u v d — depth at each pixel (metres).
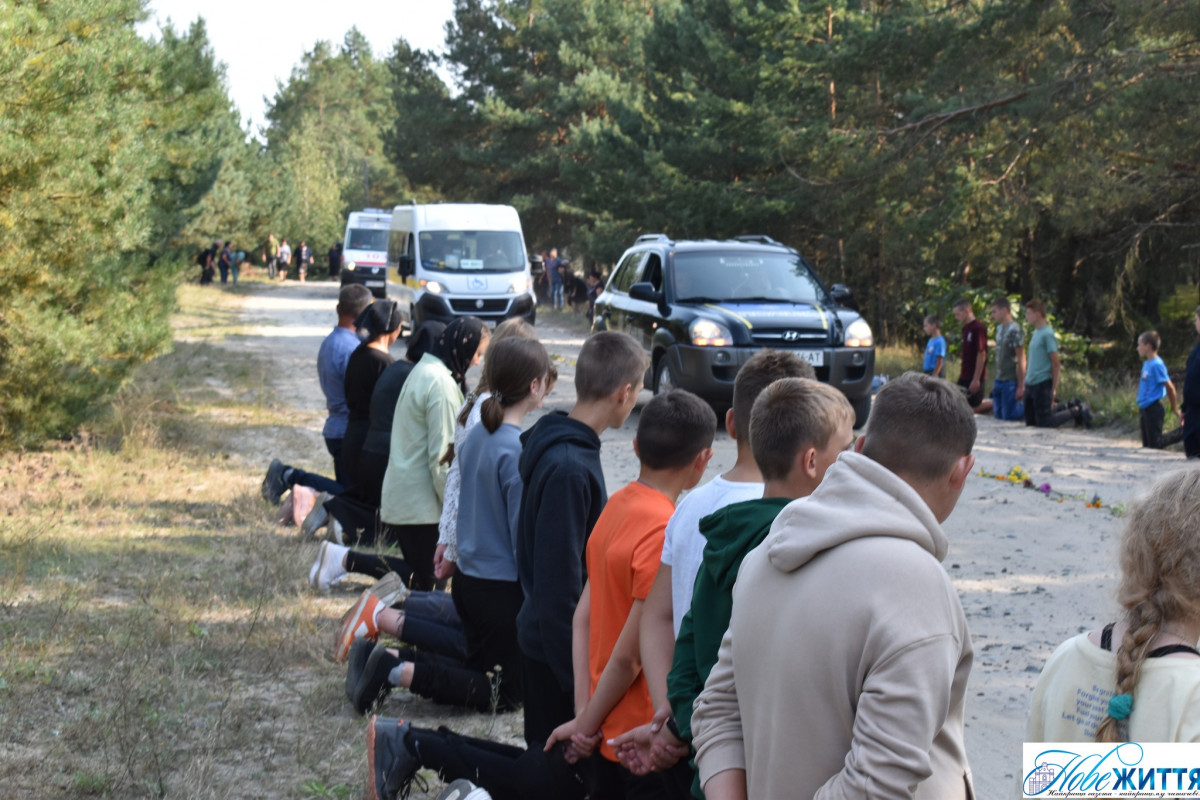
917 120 20.00
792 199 23.47
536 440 3.48
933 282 21.64
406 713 4.82
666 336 12.69
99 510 8.48
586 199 33.25
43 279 9.36
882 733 1.73
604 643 3.10
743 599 2.02
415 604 5.33
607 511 3.13
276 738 4.48
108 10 9.73
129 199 9.80
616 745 2.97
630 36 42.78
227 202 44.66
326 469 10.62
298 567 6.95
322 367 8.35
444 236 22.14
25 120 8.83
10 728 4.39
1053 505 8.84
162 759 4.16
